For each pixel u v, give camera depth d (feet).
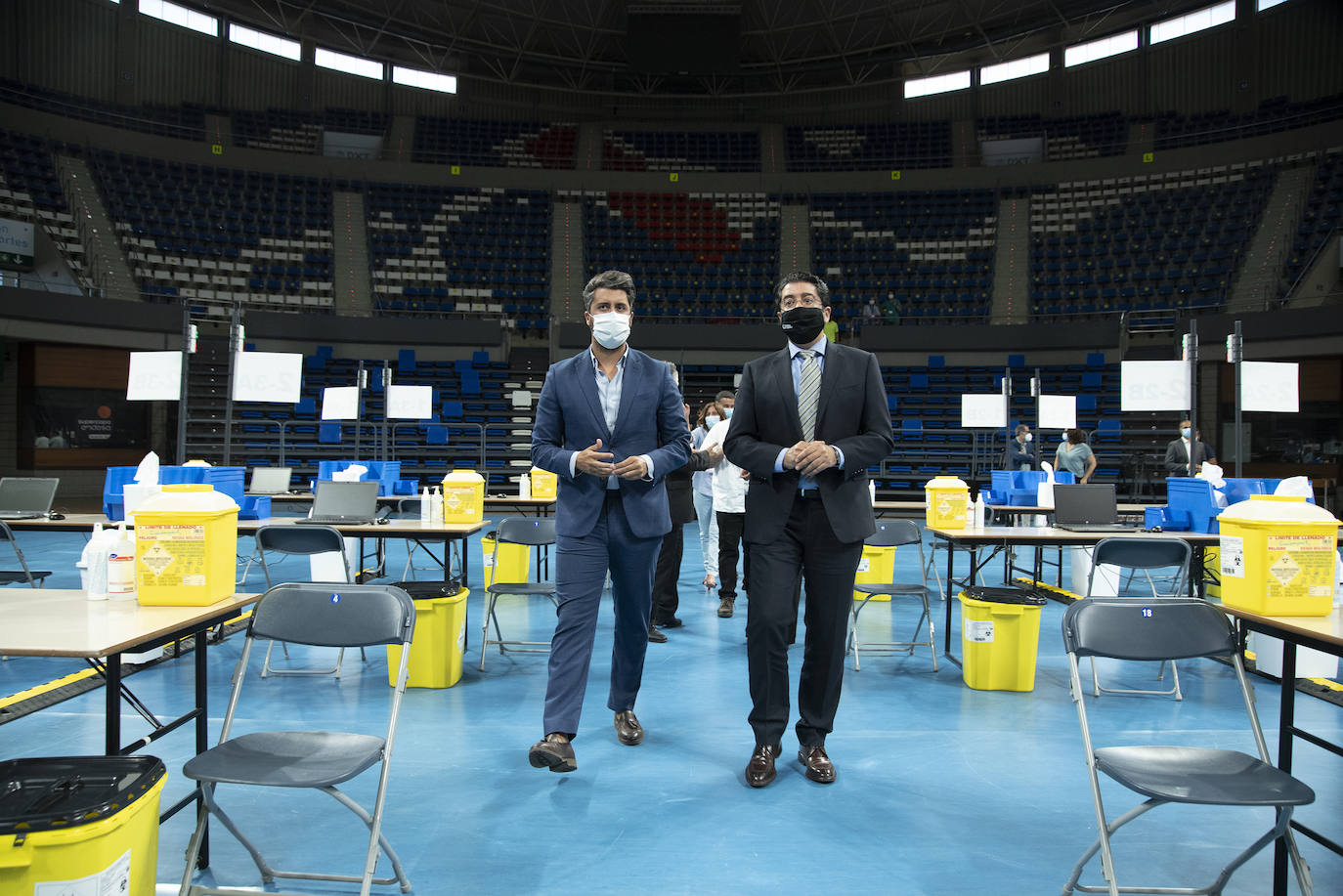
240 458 48.65
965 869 8.04
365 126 71.87
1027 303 58.23
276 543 15.80
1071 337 52.90
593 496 10.35
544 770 10.49
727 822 9.01
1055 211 63.31
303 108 71.05
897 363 55.88
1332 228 50.93
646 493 10.47
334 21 71.46
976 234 64.18
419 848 8.39
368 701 13.39
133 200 55.47
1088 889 7.56
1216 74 65.92
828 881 7.75
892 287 61.41
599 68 77.00
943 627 19.57
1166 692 14.24
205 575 7.74
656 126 79.15
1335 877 8.00
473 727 12.14
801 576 11.09
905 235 65.26
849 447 9.60
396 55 74.79
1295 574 7.43
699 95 76.84
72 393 47.42
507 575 23.26
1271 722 12.63
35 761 6.27
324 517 18.48
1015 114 73.87
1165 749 7.43
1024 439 37.35
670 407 10.77
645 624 11.13
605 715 12.77
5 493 19.38
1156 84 68.28
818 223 66.80
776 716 10.09
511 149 74.79
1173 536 14.84
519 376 56.70
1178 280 55.88
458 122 75.10
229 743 7.36
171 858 8.19
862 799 9.66
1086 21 69.51
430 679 14.14
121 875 5.68
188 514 7.73
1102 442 50.14
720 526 20.27
